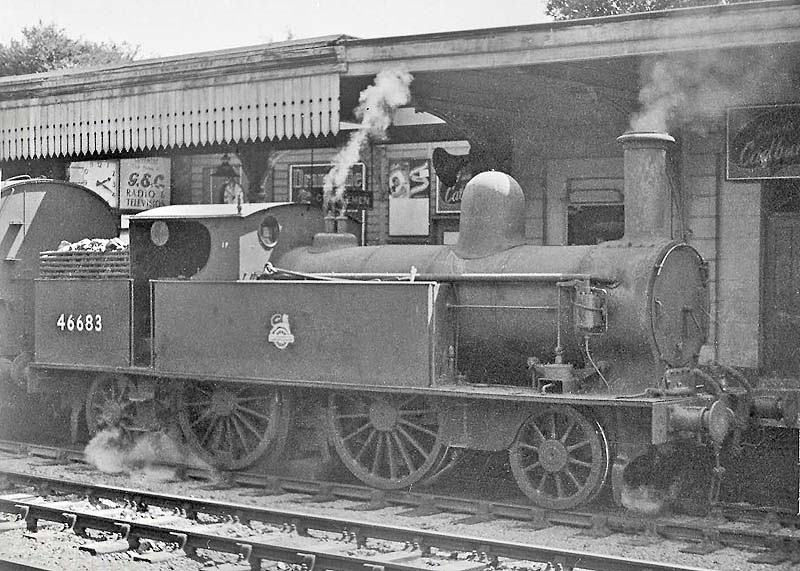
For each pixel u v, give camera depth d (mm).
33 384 14266
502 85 14953
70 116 16750
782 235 15602
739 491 11086
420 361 11008
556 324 10609
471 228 11352
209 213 12578
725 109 15266
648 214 10586
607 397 9906
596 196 16609
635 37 12094
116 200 23594
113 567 8484
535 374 10633
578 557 7996
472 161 17156
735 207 15547
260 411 12500
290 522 9492
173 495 11047
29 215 15312
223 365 12438
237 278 12336
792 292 15547
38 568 8258
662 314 10359
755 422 10969
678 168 15609
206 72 15062
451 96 15953
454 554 8602
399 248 11953
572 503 10203
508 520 10391
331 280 11812
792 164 14938
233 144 19625
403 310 11117
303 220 13016
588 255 10648
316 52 14078
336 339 11578
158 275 13453
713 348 15617
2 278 15305
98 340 13617
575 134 16750
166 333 12906
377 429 11461
